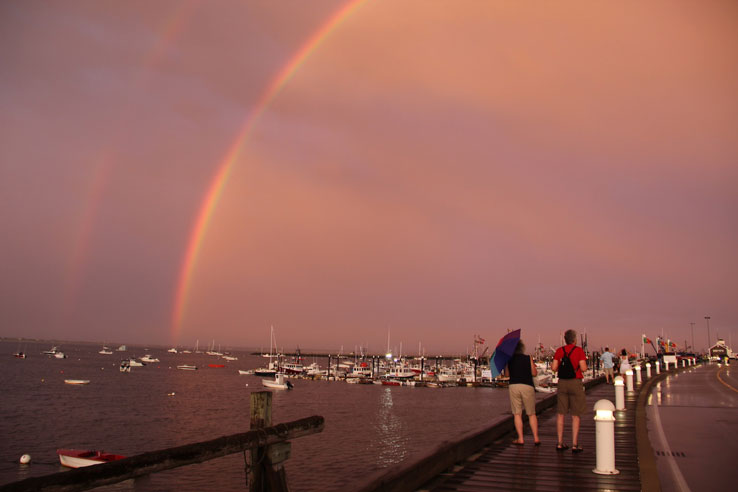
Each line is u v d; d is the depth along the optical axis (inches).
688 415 741.9
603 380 1448.1
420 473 358.3
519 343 520.1
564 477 385.7
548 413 780.0
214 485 1568.7
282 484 251.8
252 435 233.5
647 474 373.1
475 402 4547.2
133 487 1526.8
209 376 7460.6
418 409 3959.2
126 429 2770.7
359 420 3270.2
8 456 2052.2
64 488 163.0
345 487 282.4
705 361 4530.0
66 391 4662.9
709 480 388.5
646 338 2689.5
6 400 3875.5
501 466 420.5
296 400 4527.6
